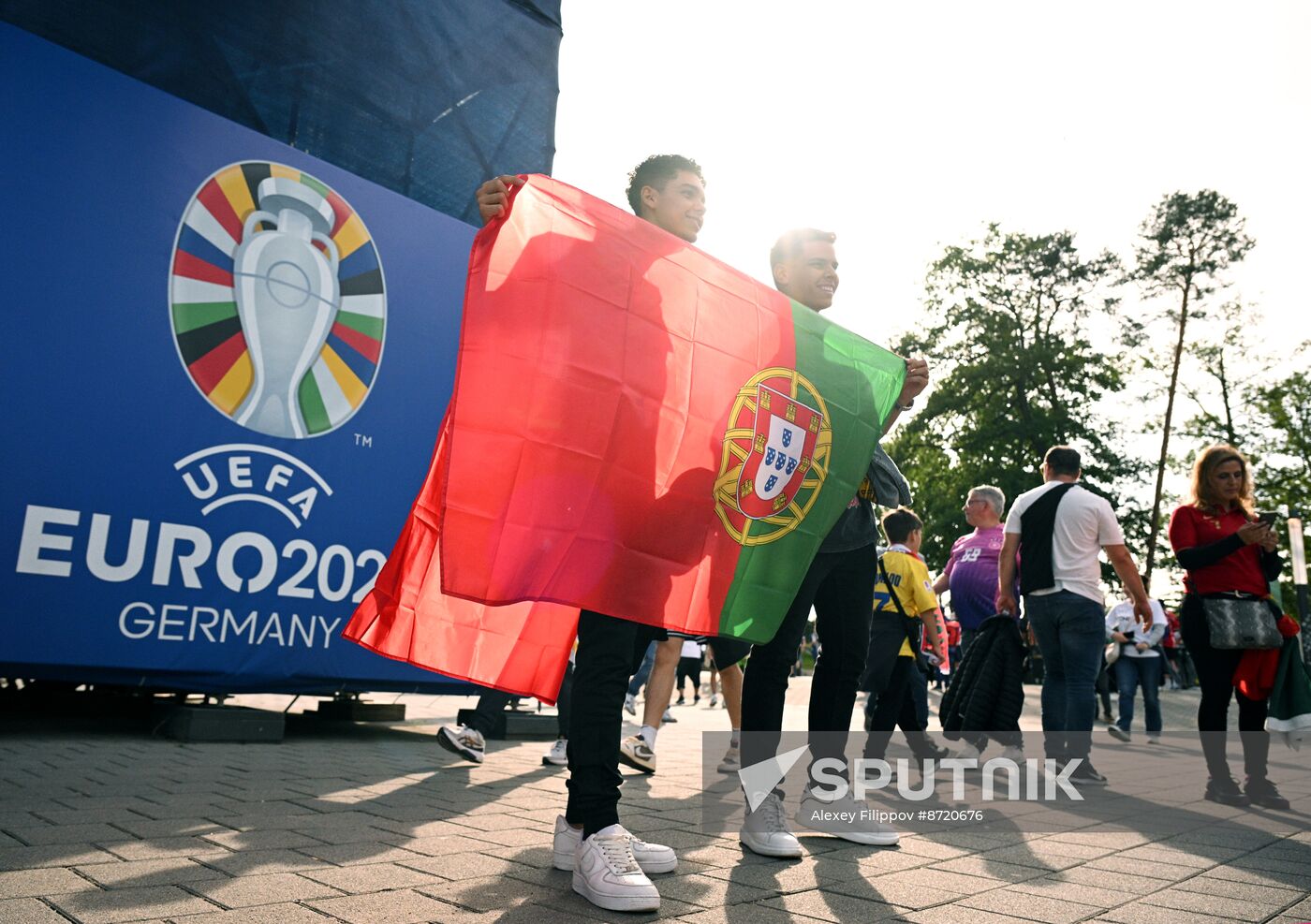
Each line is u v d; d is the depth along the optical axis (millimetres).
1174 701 16781
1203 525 4910
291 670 6277
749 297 3309
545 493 2736
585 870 2477
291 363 6395
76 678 5520
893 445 32812
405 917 2260
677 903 2494
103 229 5691
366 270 6844
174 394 5887
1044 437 30031
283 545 6273
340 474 6570
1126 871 3037
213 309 6090
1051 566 5352
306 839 3088
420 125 7746
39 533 5348
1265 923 2439
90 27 6238
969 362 31766
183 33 6609
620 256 2992
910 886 2760
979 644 5418
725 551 3080
